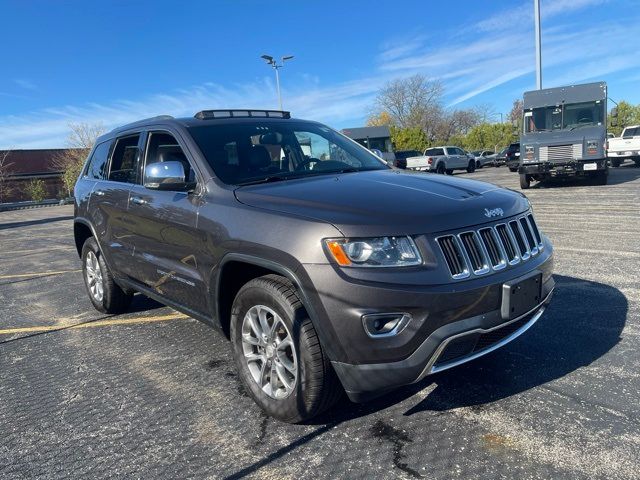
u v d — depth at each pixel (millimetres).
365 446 2869
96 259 5480
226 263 3242
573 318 4496
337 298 2645
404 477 2582
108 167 5133
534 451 2705
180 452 2945
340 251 2664
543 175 16219
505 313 2873
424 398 3328
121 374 4082
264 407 3180
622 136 26438
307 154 4262
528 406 3145
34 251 12086
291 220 2887
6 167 49688
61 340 5008
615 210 10648
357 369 2684
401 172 3943
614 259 6480
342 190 3180
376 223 2701
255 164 3850
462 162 34562
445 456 2723
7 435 3268
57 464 2910
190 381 3857
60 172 54625
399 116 68062
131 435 3164
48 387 3943
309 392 2867
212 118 4262
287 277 2840
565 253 7008
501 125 66000
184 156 3930
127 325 5277
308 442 2949
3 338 5234
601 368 3551
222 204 3357
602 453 2650
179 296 3914
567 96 15766
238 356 3320
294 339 2875
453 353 2797
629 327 4219
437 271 2691
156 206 3967
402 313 2621
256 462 2801
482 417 3064
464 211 2912
